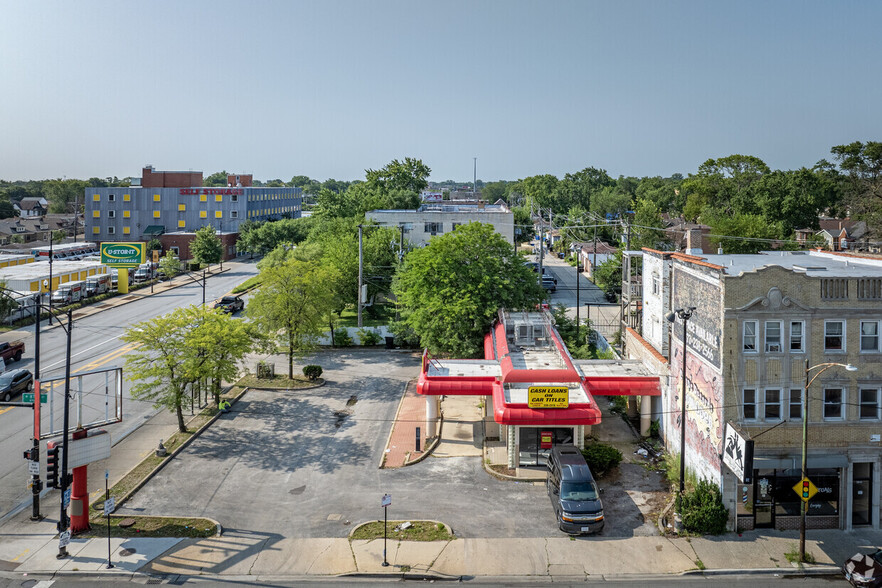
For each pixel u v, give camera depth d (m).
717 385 26.08
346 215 110.44
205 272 102.00
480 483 29.73
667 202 160.75
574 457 27.44
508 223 78.81
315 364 50.22
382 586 21.67
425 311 44.06
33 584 21.45
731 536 25.08
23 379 41.47
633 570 22.59
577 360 38.59
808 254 36.50
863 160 119.81
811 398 25.67
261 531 25.27
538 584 21.77
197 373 34.19
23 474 30.09
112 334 58.97
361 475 30.52
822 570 22.62
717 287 26.20
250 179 156.38
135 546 24.00
